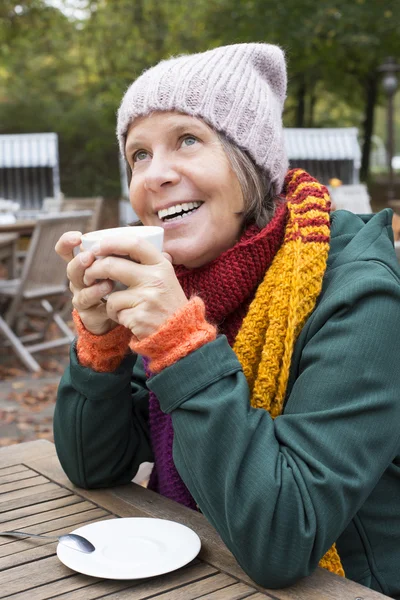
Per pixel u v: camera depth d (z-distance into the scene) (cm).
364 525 127
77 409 141
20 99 1912
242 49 144
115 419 141
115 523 123
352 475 110
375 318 117
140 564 108
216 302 136
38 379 559
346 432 111
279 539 105
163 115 136
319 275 128
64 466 146
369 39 1457
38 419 461
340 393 114
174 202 137
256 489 106
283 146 146
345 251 133
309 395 116
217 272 136
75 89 1972
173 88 135
